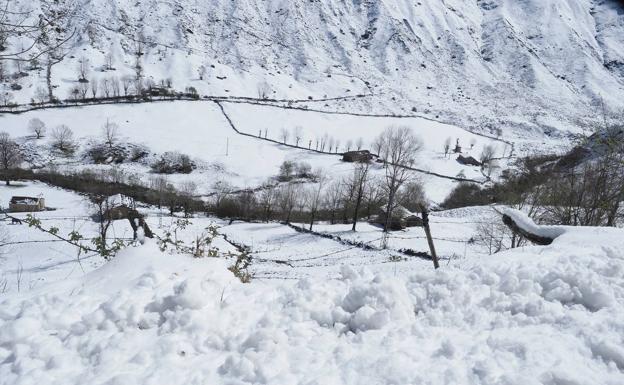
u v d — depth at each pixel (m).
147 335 3.41
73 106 99.50
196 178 71.19
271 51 195.75
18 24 4.65
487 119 148.12
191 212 52.66
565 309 3.84
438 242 32.50
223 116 107.50
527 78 199.50
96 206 40.09
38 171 66.62
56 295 3.95
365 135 106.44
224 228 41.47
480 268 4.62
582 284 4.05
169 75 149.75
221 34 194.38
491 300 4.00
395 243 32.84
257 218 50.81
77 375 2.88
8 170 62.78
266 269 24.08
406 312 3.86
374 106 152.12
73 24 162.00
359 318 3.67
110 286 4.43
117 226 34.94
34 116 90.81
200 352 3.24
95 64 140.00
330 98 158.88
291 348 3.21
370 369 2.87
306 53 196.75
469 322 3.74
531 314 3.75
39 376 2.83
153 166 76.00
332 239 36.69
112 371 2.90
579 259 4.91
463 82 196.25
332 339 3.42
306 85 173.12
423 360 3.03
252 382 2.79
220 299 4.01
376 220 46.91
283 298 4.11
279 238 37.50
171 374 2.88
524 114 159.00
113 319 3.53
